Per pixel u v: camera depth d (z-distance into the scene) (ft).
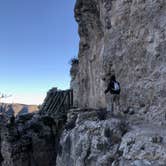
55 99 91.66
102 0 40.68
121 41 34.40
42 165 65.67
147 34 30.22
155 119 27.91
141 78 30.53
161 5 28.89
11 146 61.82
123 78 33.55
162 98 27.43
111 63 36.14
